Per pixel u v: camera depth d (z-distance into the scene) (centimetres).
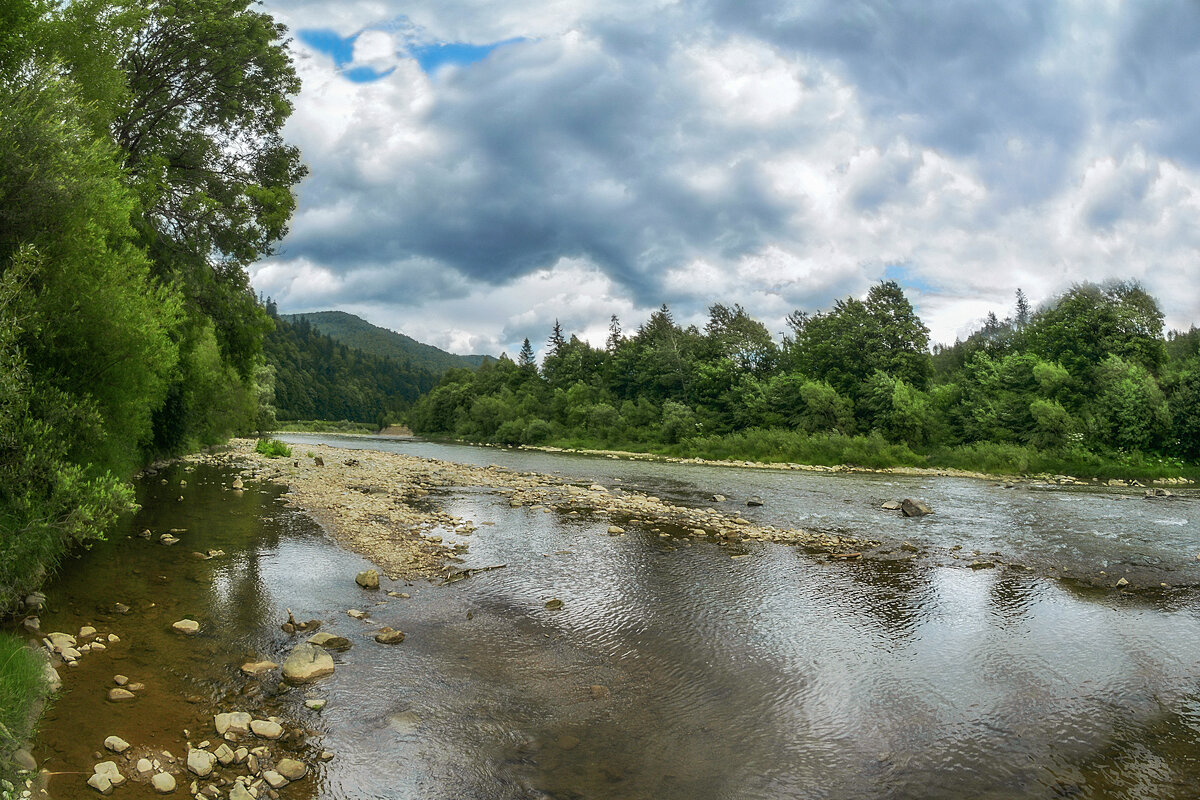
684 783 661
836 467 5191
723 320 10794
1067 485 3738
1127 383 4700
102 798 578
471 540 1741
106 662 856
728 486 3369
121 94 1484
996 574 1522
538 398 10875
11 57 1086
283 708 775
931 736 780
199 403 3966
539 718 789
